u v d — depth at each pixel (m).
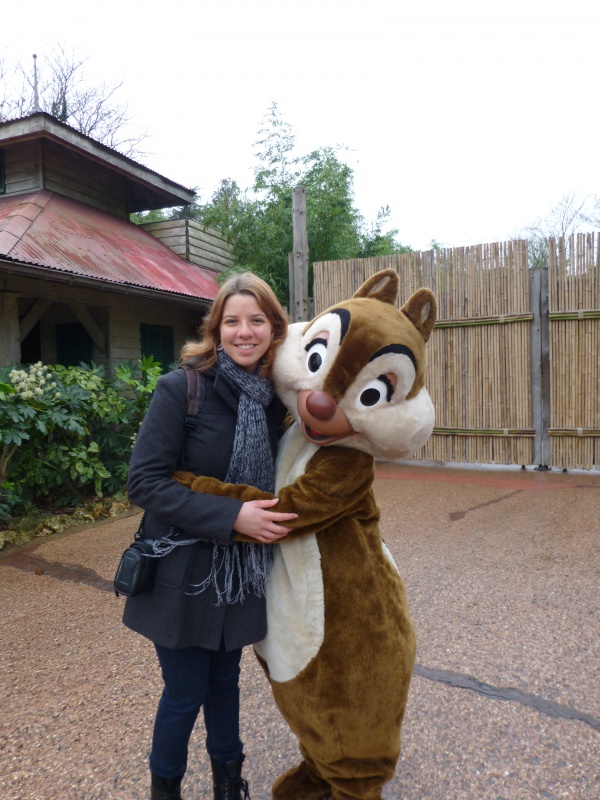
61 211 8.00
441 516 5.24
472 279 7.30
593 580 3.61
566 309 6.83
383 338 1.54
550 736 2.18
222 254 10.91
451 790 1.94
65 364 8.00
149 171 9.38
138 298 7.18
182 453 1.59
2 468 5.16
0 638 3.13
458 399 7.45
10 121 7.88
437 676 2.60
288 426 1.80
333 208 10.31
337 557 1.58
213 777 1.81
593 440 6.82
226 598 1.57
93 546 4.68
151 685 2.63
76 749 2.21
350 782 1.62
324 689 1.57
